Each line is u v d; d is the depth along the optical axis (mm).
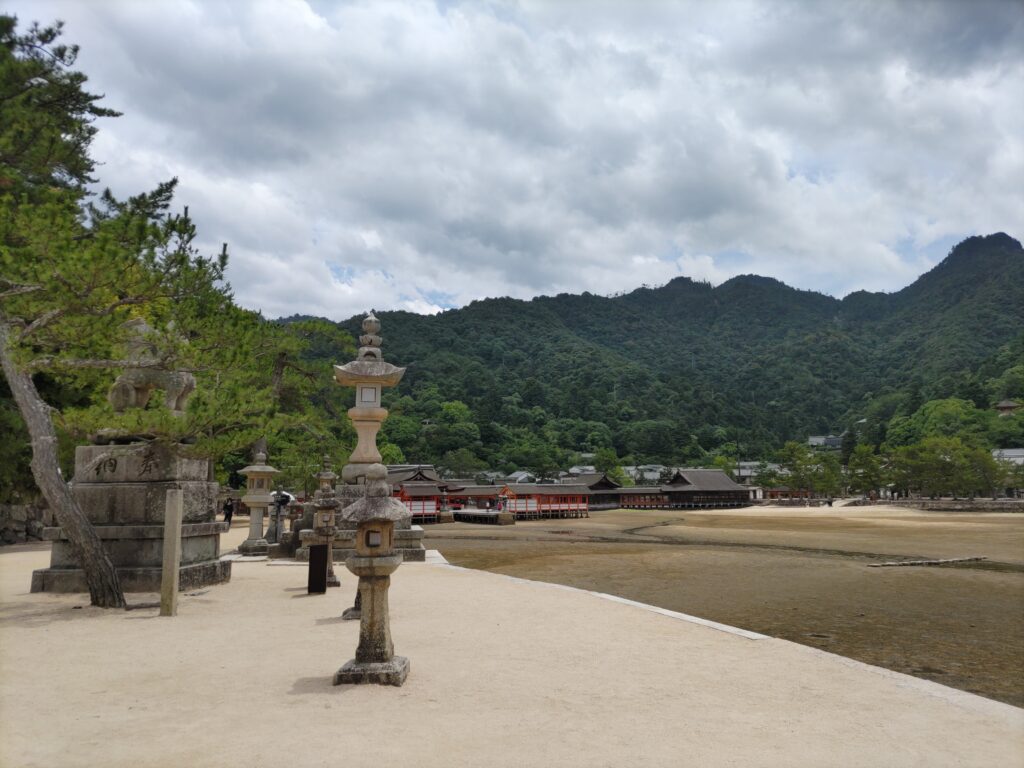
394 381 20406
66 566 13477
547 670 7508
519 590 14219
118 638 9109
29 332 11180
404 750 4965
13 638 9086
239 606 11898
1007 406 127625
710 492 105312
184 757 4828
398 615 11109
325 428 36625
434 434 127562
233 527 41812
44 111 22781
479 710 5984
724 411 190250
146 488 13789
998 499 97625
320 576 13484
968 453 97375
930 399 156375
